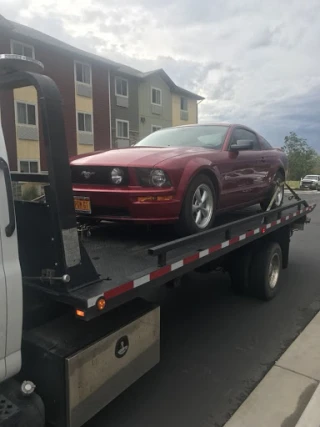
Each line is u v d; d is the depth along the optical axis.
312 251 8.35
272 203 5.93
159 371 3.53
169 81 32.72
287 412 2.94
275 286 5.39
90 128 25.64
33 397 2.18
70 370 2.23
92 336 2.45
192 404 3.06
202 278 6.28
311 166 56.94
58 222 2.18
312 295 5.54
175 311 4.94
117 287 2.42
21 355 2.29
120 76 28.14
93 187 3.66
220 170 4.33
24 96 20.33
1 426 1.96
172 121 34.22
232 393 3.20
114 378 2.56
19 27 21.72
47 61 22.23
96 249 3.48
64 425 2.28
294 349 3.92
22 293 2.20
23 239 2.34
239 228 4.61
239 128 5.33
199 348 3.97
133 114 29.72
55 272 2.27
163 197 3.52
